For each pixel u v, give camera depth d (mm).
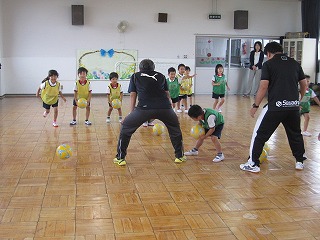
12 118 7219
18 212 3014
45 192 3449
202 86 11984
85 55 10961
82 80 6473
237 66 12078
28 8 10500
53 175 3924
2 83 10430
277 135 6008
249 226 2836
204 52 11820
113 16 10945
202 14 11422
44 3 10547
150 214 3021
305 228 2814
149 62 4262
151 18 11156
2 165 4242
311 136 6023
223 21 11586
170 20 11273
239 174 4047
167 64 11430
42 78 10867
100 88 11211
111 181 3775
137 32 11148
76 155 4691
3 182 3693
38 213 2998
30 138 5566
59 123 6758
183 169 4195
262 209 3146
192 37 11477
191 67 11633
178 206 3189
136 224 2840
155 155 4742
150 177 3916
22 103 9352
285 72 3904
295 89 3969
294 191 3566
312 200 3350
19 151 4840
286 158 4695
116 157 4375
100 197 3354
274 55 4000
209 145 5301
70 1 10656
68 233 2680
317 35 10945
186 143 5410
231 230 2770
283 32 12008
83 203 3213
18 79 10766
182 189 3588
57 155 4430
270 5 11797
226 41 11867
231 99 10836
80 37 10875
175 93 7633
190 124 6867
